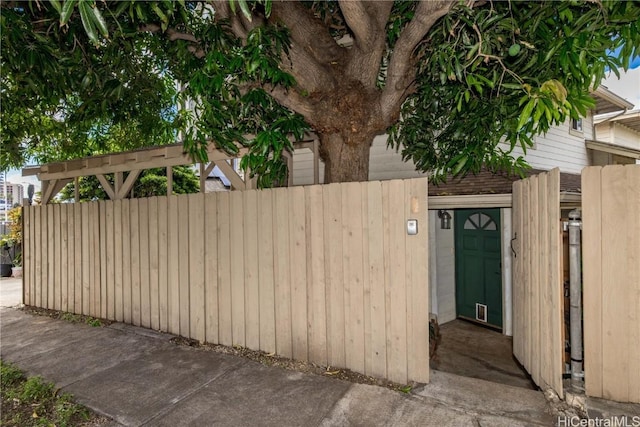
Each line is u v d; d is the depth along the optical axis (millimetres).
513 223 3564
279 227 3578
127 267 4816
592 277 2355
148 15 2779
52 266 5711
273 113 3525
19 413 2678
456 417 2412
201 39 3240
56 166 5742
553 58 2422
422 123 4051
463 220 6070
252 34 2607
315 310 3383
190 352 3779
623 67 2186
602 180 2326
